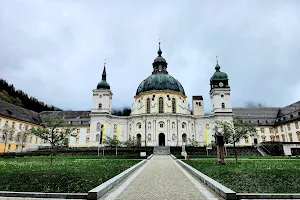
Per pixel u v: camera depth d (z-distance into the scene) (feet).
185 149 189.98
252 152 188.65
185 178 53.57
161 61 322.55
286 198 33.40
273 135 304.71
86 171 64.34
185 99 295.69
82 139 289.53
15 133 243.60
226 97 272.92
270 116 316.40
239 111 326.44
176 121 255.50
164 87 276.82
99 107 272.51
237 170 64.90
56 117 92.68
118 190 39.27
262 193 34.91
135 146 209.97
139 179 51.80
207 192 37.70
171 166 85.97
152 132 250.16
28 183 45.34
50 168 73.72
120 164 90.48
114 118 276.41
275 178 49.93
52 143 86.53
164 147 207.82
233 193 32.73
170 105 266.57
